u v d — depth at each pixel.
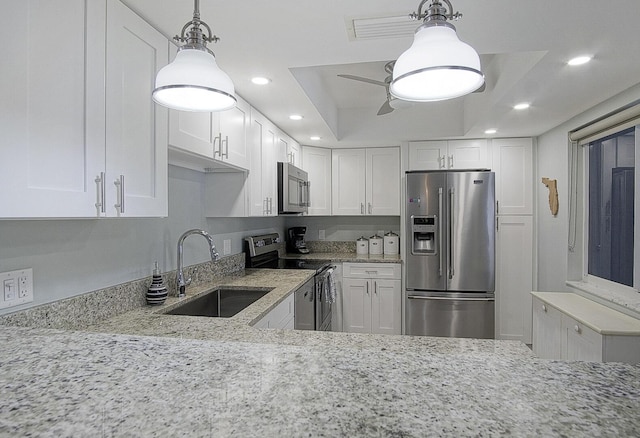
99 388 0.54
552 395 0.52
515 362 0.64
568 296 2.97
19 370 0.61
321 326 3.46
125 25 1.38
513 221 3.89
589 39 1.75
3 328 0.88
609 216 2.87
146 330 1.51
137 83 1.46
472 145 3.99
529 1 1.45
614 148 2.80
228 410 0.48
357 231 4.83
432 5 1.06
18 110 0.97
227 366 0.62
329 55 1.93
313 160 4.40
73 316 1.51
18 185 0.97
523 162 3.88
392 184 4.38
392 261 4.04
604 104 2.72
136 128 1.45
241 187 2.70
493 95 2.76
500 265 3.91
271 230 4.28
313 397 0.51
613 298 2.59
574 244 3.24
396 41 1.78
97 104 1.24
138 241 1.98
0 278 1.24
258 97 2.61
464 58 1.00
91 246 1.64
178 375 0.58
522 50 1.87
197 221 2.61
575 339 2.43
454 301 3.71
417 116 3.95
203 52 1.15
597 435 0.43
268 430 0.44
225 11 1.51
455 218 3.72
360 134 4.07
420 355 0.67
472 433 0.43
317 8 1.49
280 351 0.69
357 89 3.45
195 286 2.52
